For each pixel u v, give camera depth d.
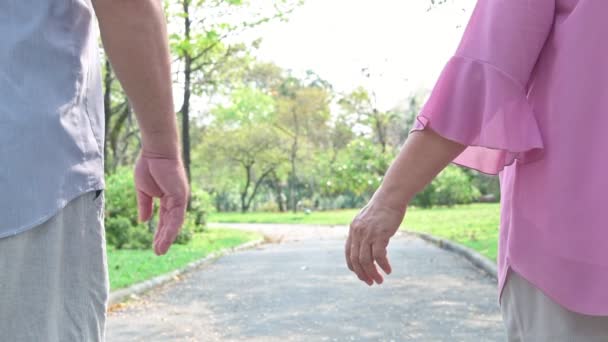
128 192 18.42
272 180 70.94
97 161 1.34
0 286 1.18
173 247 18.30
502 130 1.47
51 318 1.23
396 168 1.58
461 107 1.52
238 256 16.42
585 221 1.42
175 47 19.55
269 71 63.59
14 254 1.19
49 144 1.24
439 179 43.56
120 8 1.38
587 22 1.47
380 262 1.61
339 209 67.31
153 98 1.51
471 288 8.94
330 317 7.07
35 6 1.25
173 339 6.21
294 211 59.19
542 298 1.49
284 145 62.00
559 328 1.46
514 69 1.50
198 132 61.81
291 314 7.34
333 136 66.62
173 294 9.33
